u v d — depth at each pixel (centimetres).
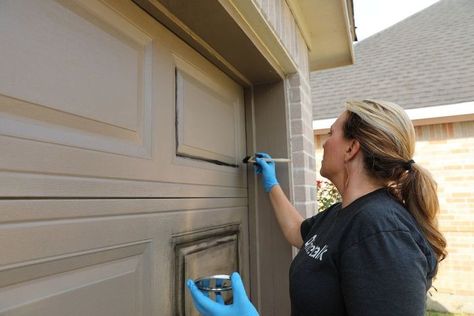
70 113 82
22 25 72
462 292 474
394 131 105
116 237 93
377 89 628
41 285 72
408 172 105
